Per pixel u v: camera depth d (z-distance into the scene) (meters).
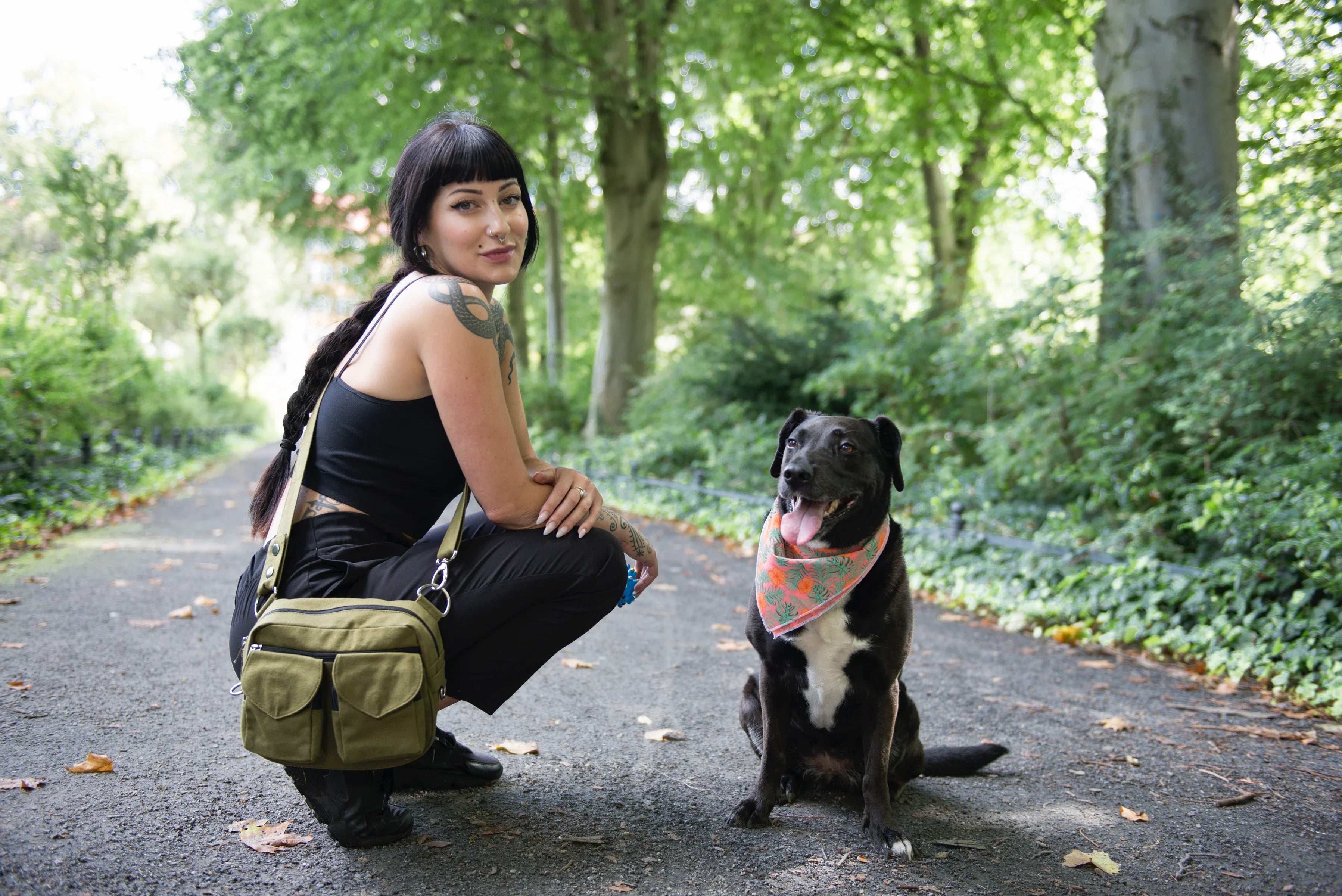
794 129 17.97
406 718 2.01
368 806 2.26
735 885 2.23
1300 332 5.81
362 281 21.11
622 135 16.67
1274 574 5.03
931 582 6.81
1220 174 7.83
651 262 17.47
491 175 2.34
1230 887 2.34
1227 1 7.85
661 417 15.23
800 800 2.92
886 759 2.62
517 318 22.69
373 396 2.21
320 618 2.03
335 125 15.05
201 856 2.21
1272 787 3.11
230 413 34.81
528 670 2.40
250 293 39.91
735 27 14.23
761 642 2.74
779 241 22.38
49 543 7.23
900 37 15.43
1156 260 7.55
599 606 2.39
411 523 2.35
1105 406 6.99
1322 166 7.33
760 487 11.15
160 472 14.39
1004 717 3.88
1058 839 2.62
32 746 2.88
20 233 25.14
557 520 2.31
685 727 3.53
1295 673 4.45
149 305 35.19
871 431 2.78
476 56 14.01
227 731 3.16
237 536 8.37
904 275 20.78
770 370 14.00
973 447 9.90
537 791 2.78
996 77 13.60
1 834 2.22
